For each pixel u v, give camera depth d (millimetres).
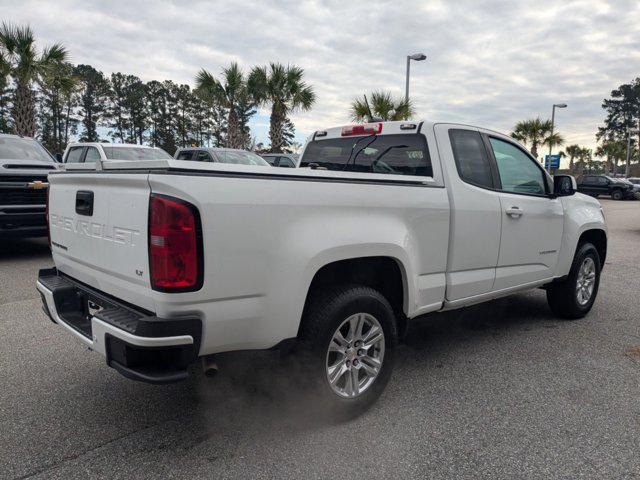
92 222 2879
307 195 2771
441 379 3768
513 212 4160
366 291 3086
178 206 2324
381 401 3393
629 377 3820
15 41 16953
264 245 2590
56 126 64562
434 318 5375
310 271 2756
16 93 17938
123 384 3590
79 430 2973
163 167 2385
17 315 5184
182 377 2400
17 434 2920
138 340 2316
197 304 2436
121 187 2596
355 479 2543
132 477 2531
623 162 88188
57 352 4180
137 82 70312
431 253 3535
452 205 3645
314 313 2910
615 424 3105
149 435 2928
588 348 4453
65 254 3287
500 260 4148
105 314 2578
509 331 4930
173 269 2342
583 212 5215
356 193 3020
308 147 4816
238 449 2793
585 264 5336
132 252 2537
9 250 9227
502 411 3266
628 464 2684
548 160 32438
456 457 2738
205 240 2393
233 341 2607
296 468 2625
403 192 3305
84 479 2510
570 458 2736
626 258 9469
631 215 20172
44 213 7926
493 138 4266
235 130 24469
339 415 3047
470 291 3906
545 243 4637
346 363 3076
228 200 2457
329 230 2846
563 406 3342
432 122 3812
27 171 7770
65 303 3164
